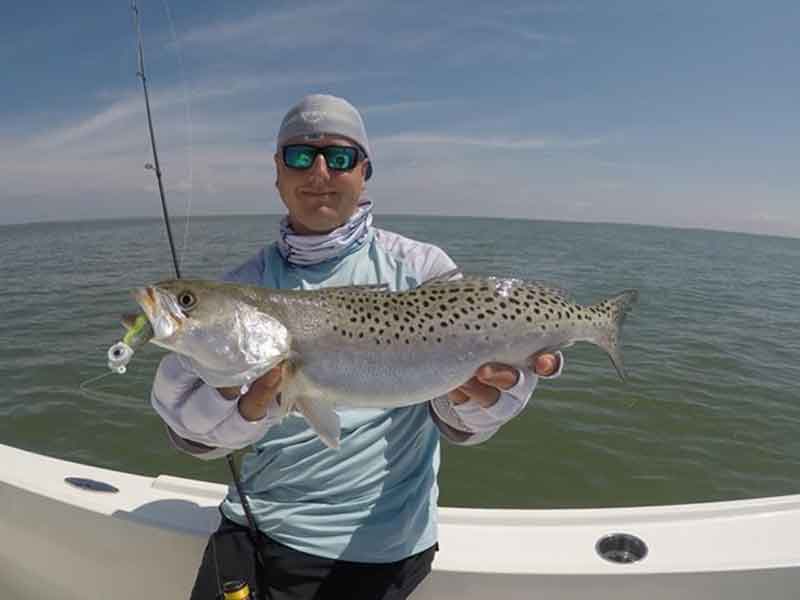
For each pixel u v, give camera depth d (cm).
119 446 301
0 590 136
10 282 852
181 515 123
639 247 2150
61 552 129
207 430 93
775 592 107
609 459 300
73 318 573
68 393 364
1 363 425
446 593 114
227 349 94
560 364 106
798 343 559
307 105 104
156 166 130
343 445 101
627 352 492
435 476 110
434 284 105
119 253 1366
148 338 91
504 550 118
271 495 103
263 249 123
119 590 126
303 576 97
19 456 145
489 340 103
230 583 93
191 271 723
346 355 100
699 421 347
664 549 118
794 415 361
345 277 112
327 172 104
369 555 97
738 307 773
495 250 1546
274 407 96
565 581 110
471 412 102
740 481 284
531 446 311
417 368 101
